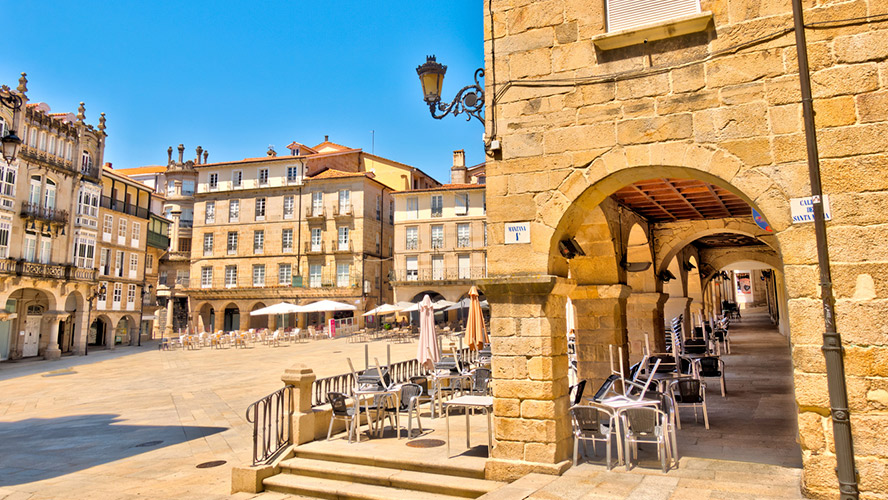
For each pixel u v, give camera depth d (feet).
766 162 18.84
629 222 36.86
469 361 47.78
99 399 56.18
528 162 22.79
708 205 37.63
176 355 101.65
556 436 21.15
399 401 29.17
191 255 165.68
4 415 49.24
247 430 38.17
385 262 156.56
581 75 22.26
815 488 17.02
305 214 151.43
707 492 17.47
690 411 30.68
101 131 126.93
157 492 24.81
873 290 17.04
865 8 18.13
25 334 109.19
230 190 158.40
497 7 24.22
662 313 42.37
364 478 23.24
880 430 16.43
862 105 17.81
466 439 25.86
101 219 127.75
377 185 155.02
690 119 20.16
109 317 128.88
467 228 141.59
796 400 17.74
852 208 17.54
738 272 153.69
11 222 102.27
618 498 17.24
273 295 146.82
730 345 65.36
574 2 22.71
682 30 20.42
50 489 25.67
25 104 105.40
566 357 22.86
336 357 84.74
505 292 22.34
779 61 19.07
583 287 32.65
